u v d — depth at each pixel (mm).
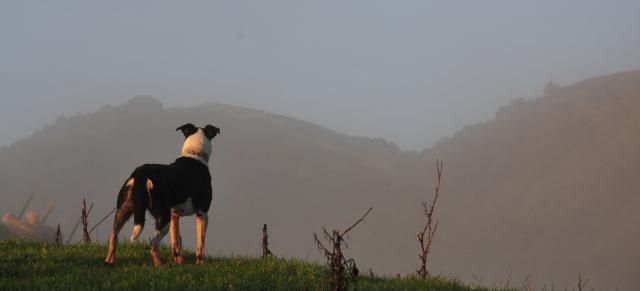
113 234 9094
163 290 8648
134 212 8984
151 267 9055
